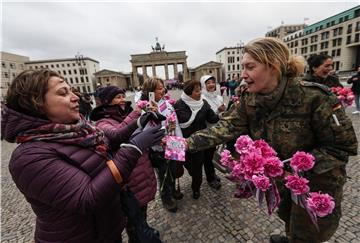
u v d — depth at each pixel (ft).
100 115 6.21
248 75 3.64
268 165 3.48
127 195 4.07
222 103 11.69
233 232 7.04
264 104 3.90
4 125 2.87
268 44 3.50
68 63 189.88
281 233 6.77
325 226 4.01
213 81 11.25
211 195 9.37
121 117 6.57
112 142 4.83
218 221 7.63
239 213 7.95
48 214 3.11
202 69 205.46
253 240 6.61
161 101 7.91
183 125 8.37
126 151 3.03
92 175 3.23
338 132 3.50
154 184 6.43
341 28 140.05
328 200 3.38
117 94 6.24
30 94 2.82
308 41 168.55
